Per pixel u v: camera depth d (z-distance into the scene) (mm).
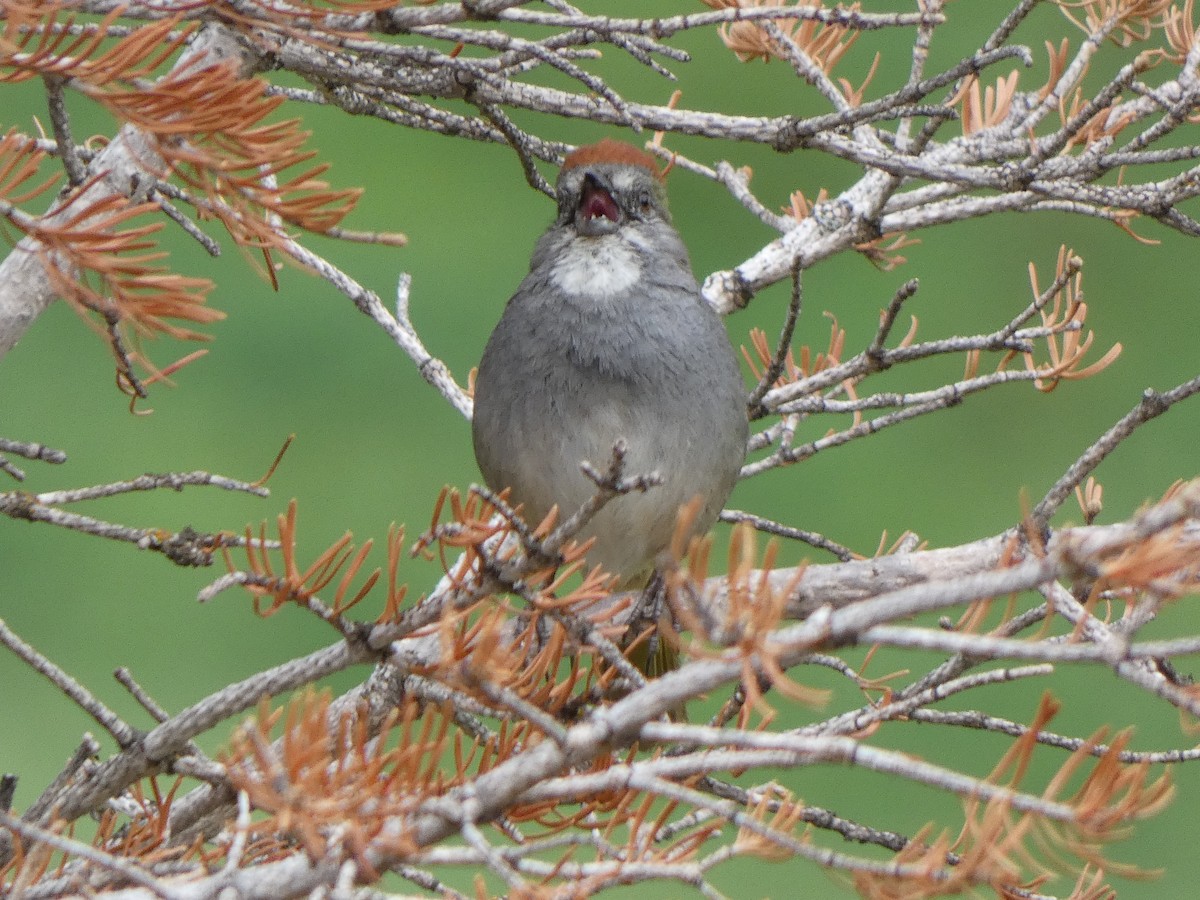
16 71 4441
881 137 8438
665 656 8328
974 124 8523
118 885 5023
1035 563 3896
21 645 5172
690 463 8570
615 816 4895
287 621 13219
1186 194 6996
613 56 17234
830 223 9266
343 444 14469
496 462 8852
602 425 8547
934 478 14562
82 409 14305
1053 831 4238
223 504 13938
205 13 4965
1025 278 16016
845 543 13992
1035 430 15078
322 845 4270
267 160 4629
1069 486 6031
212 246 6262
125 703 12469
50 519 5273
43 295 5844
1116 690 12773
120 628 13062
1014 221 16516
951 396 8062
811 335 15445
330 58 6172
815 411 8250
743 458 8797
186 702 12523
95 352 14727
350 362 15031
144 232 4574
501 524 5301
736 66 17156
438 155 16828
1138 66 6715
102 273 4586
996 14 16859
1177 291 16125
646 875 4352
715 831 4777
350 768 4492
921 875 4164
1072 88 8133
